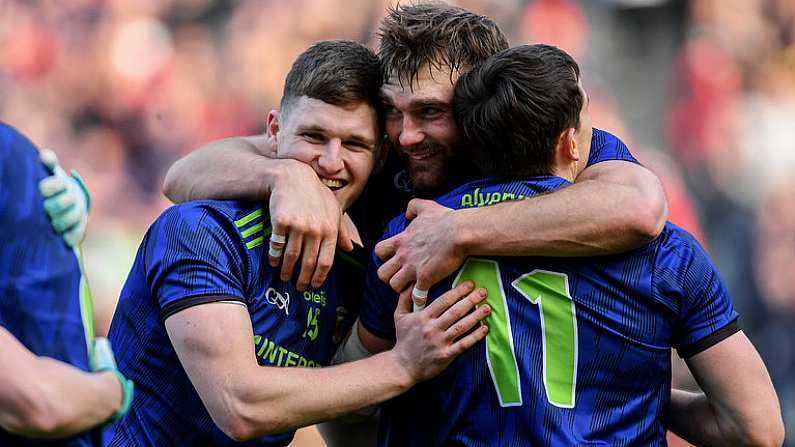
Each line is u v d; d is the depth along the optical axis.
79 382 7.05
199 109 31.03
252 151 10.47
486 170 9.44
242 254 9.24
